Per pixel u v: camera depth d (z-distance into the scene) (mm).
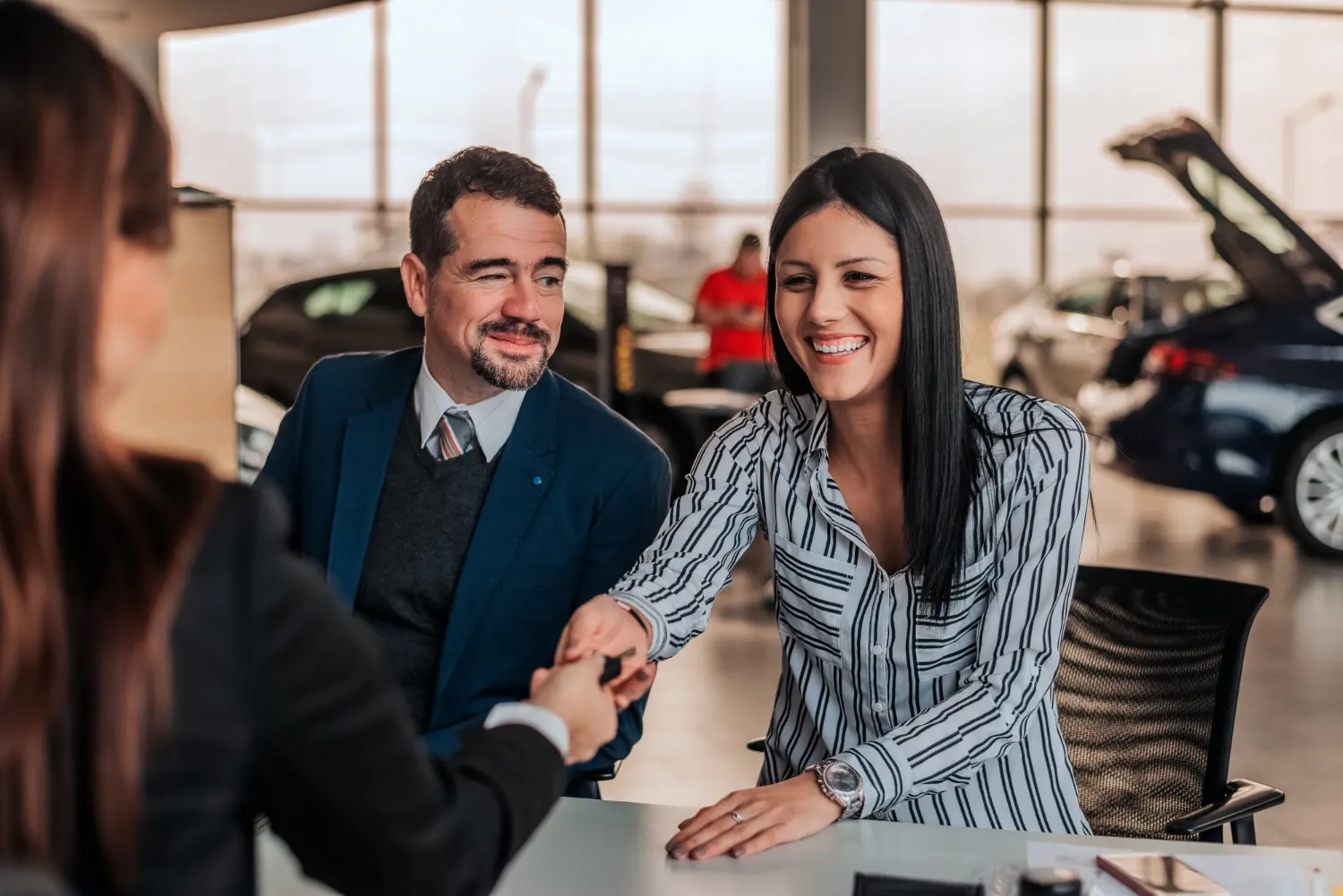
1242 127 11578
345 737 691
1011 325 9500
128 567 608
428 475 1785
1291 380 5922
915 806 1573
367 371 1890
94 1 4883
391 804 713
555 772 872
